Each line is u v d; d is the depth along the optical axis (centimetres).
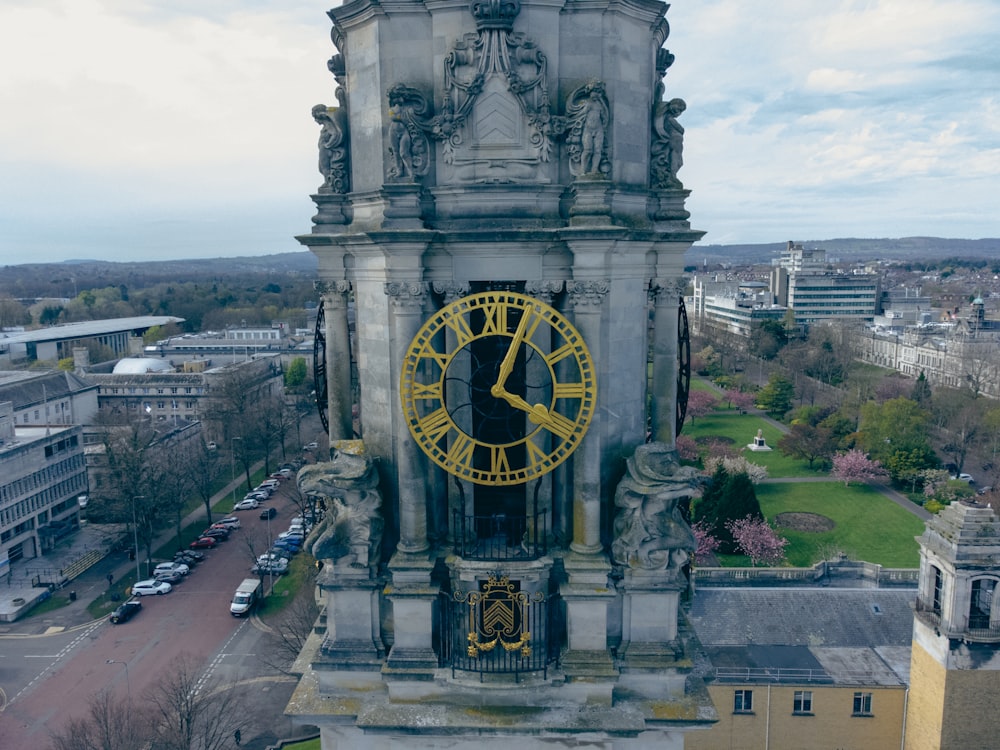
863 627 8712
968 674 7169
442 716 3009
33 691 10362
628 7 2920
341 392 3381
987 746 7194
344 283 3278
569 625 3047
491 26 2803
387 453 3141
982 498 16275
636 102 3052
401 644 3072
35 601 13138
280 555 14588
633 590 3048
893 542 15388
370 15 2930
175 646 11550
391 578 3078
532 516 3075
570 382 2952
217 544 15688
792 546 15250
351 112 3136
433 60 2920
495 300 2897
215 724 9269
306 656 3406
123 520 15875
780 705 7938
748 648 8475
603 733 2972
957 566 7106
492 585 3016
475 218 2942
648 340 3616
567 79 2916
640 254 3116
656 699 3095
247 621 12312
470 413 3069
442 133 2892
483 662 3042
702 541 14238
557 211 2967
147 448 17038
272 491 19012
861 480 19238
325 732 3134
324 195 3206
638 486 2989
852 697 7869
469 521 3100
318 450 18262
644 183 3147
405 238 2848
